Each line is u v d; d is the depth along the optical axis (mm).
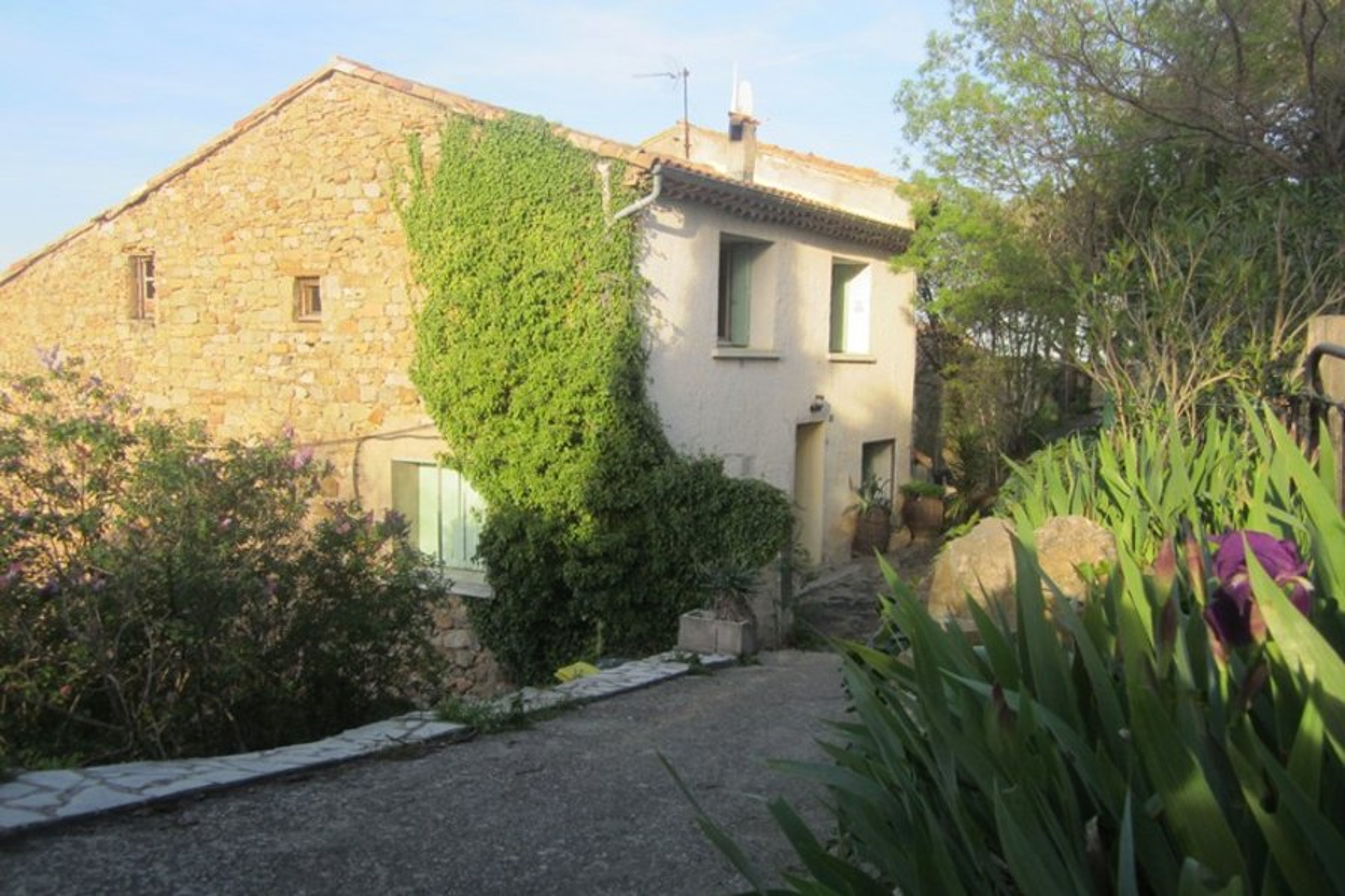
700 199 13320
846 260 17188
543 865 4641
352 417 13930
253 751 8195
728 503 12805
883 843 2068
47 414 7941
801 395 16125
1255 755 1770
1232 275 6609
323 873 4445
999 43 13961
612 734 7258
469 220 12758
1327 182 8359
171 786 5309
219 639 8039
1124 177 12461
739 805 5578
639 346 12750
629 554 12859
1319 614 2086
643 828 5152
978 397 18688
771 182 19250
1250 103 10656
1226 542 2025
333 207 13859
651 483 12820
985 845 2018
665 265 13148
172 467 7891
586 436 12727
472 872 4531
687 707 8289
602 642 12828
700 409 13852
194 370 15078
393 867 4555
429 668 9742
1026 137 15367
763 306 15367
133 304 15750
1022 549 2393
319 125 13867
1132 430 6301
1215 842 1595
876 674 2949
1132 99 11195
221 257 14758
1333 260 6785
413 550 9609
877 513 17719
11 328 16625
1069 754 2004
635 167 12344
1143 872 1810
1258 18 10633
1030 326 16984
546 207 12547
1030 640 2213
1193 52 10977
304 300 14469
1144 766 1848
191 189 14938
